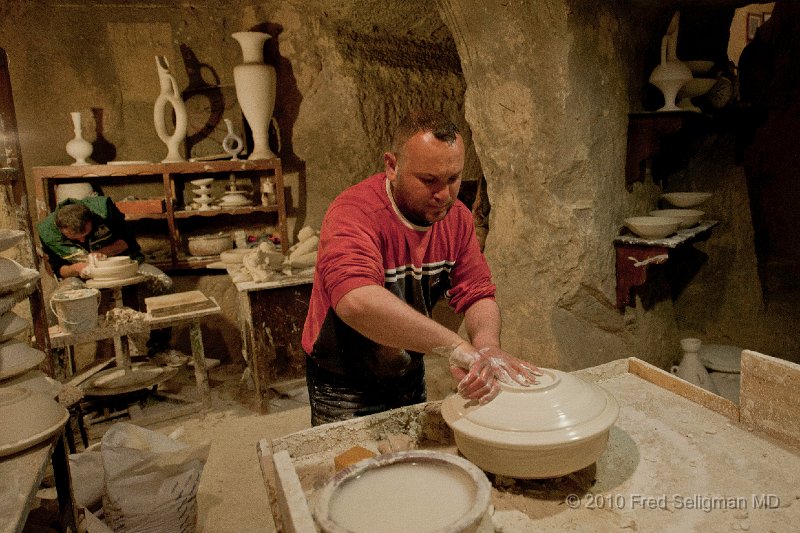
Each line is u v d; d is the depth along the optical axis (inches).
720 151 121.0
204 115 161.3
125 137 156.8
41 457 49.9
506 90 99.9
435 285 61.8
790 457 40.9
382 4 145.0
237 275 133.4
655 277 113.7
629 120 101.6
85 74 151.1
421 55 163.6
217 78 161.2
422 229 55.2
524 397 39.2
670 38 99.9
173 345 162.9
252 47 150.0
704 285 125.0
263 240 159.8
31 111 147.8
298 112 161.0
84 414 122.0
